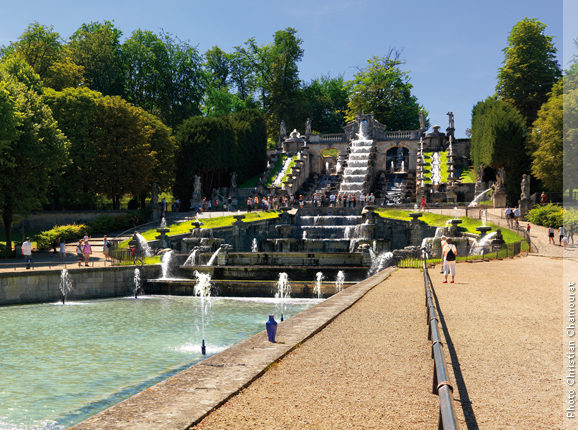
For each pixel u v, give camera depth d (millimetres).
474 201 67062
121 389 13133
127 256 43656
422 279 27266
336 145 97000
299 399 6898
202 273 40312
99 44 92750
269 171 92062
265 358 9188
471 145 84062
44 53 76375
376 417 6125
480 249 42188
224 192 85312
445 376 4883
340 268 38406
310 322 13336
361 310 16109
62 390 13023
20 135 46500
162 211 69000
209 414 6246
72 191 66250
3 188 46312
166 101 100938
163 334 21422
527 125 73125
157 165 77125
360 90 113500
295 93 120125
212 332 21922
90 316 26719
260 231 59531
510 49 83938
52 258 43906
